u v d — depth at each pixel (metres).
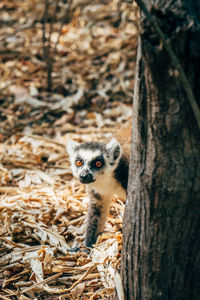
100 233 5.09
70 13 11.45
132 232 3.31
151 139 2.90
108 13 11.77
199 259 3.08
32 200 5.73
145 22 2.55
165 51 2.53
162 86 2.66
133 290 3.46
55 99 8.80
